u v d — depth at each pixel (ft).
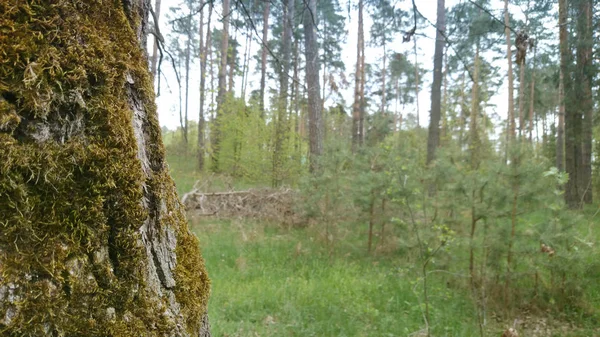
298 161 43.14
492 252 17.43
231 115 47.55
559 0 31.68
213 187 39.19
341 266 22.33
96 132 2.95
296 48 51.62
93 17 3.15
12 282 2.45
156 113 3.84
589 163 41.29
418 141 68.59
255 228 29.14
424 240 17.99
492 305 17.29
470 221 18.90
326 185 25.96
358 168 26.27
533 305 17.46
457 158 21.97
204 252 23.31
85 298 2.75
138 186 3.17
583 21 37.63
